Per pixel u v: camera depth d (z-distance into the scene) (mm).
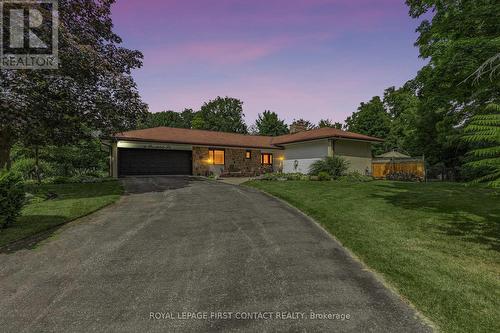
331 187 13812
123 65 14633
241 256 4898
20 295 3611
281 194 11750
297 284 3799
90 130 18828
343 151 21547
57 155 24266
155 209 9078
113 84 13492
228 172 25359
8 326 2943
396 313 3049
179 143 23750
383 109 45812
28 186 13594
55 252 5180
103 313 3162
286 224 7098
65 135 14188
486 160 4926
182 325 2900
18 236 6004
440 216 7445
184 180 19188
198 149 25375
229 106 63562
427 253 4801
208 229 6664
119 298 3498
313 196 11070
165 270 4348
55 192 13062
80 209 8734
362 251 4957
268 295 3506
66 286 3848
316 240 5777
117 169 21422
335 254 4961
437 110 14875
